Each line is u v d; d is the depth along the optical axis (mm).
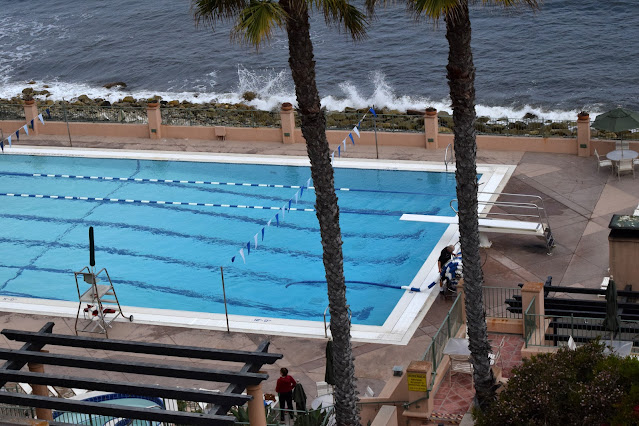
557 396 14812
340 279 16609
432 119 33656
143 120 38844
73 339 11008
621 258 23109
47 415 11844
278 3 14469
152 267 27625
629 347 18203
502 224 26609
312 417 17500
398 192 31250
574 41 56531
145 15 71500
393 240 28094
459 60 15969
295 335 23312
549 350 19719
